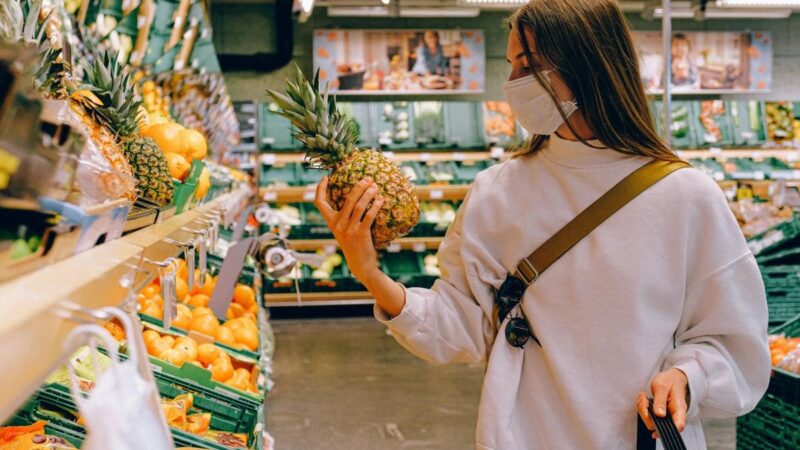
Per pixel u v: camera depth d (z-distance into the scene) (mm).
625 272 1408
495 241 1566
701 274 1422
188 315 2828
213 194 2850
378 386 5531
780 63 10586
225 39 10328
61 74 1247
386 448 4199
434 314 1563
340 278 8461
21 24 1171
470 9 9727
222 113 6926
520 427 1500
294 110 1622
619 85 1431
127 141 1537
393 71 9938
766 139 9359
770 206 6641
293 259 2715
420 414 4840
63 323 559
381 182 1485
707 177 1459
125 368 575
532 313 1482
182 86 5465
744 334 1407
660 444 1391
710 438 4414
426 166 9180
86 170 796
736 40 10078
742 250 1426
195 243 1591
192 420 1878
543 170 1535
